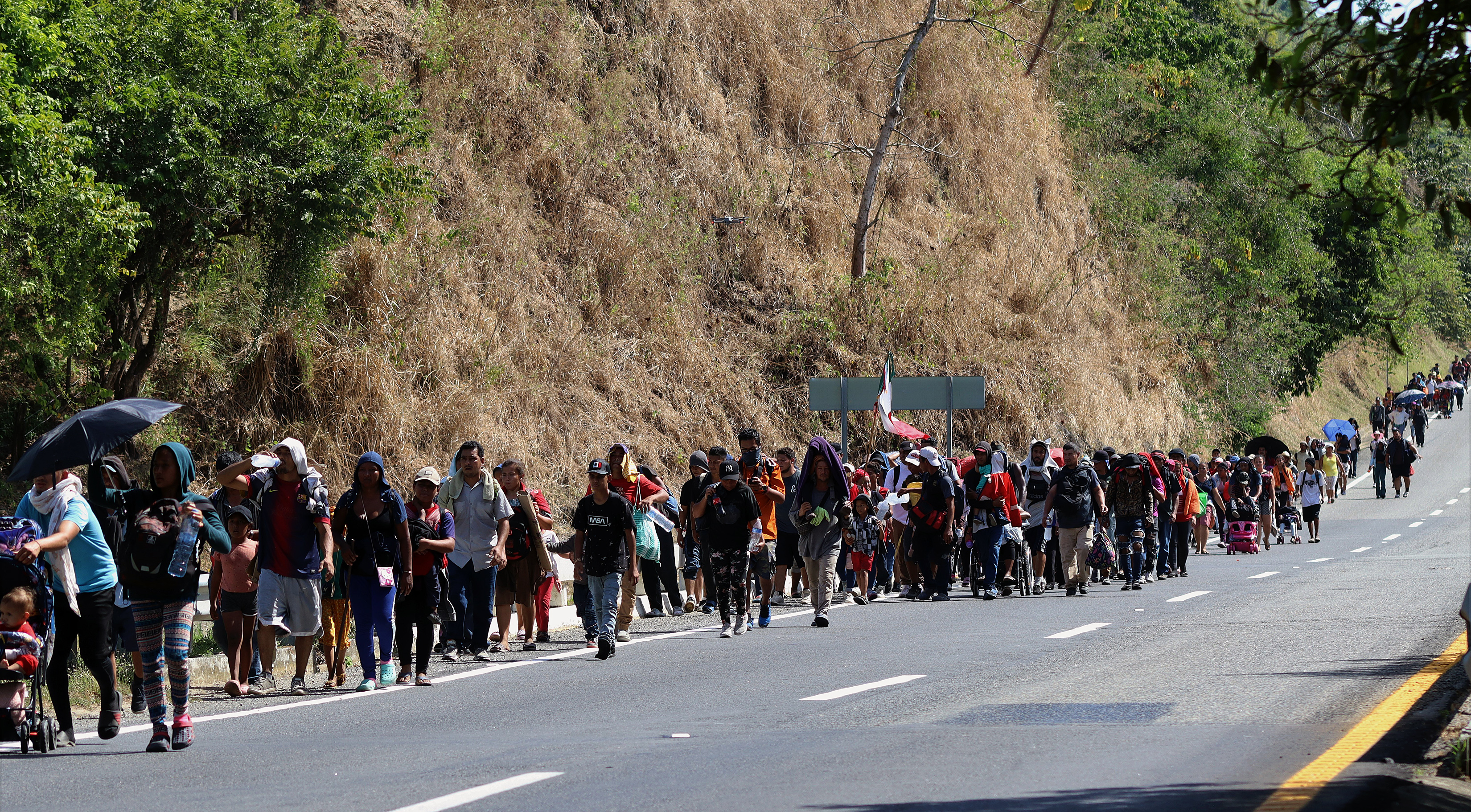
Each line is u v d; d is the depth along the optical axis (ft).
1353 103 49.70
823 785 55.06
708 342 243.60
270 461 88.02
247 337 173.99
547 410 206.39
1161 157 382.01
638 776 57.57
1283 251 374.84
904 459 194.18
